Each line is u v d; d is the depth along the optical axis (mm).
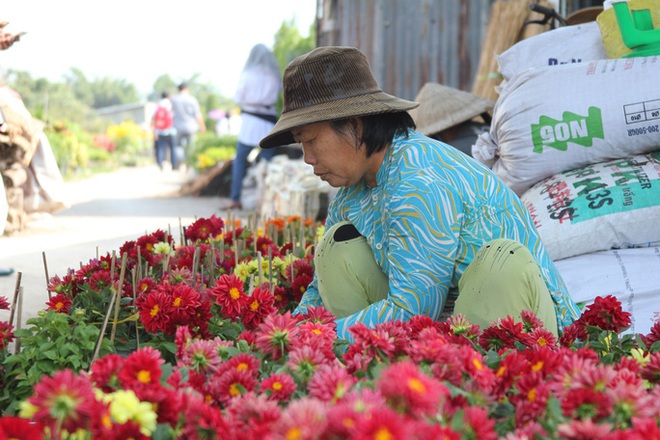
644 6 3668
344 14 9367
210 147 16438
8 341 2309
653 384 1865
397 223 2439
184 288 2355
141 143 31375
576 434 1433
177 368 1892
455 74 8758
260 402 1568
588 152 3461
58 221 8680
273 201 8602
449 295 2695
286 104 2602
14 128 6797
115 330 2586
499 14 6242
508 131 3604
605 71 3469
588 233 3328
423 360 1738
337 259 2734
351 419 1291
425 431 1328
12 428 1345
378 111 2461
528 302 2355
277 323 1949
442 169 2514
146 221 8977
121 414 1479
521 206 2680
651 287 3172
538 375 1668
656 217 3311
